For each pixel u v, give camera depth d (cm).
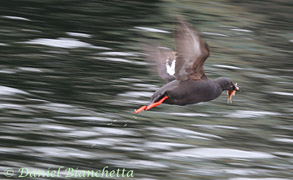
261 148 1421
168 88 954
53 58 1977
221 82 985
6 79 1736
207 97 968
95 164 1266
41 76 1797
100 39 2231
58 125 1445
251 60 2170
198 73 959
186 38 909
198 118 1574
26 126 1425
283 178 1279
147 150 1350
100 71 1888
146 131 1459
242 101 1744
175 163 1298
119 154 1317
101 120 1502
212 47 2286
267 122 1595
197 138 1441
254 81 1947
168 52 1032
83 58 2003
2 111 1502
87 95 1677
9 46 2058
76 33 2280
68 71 1866
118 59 2016
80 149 1326
